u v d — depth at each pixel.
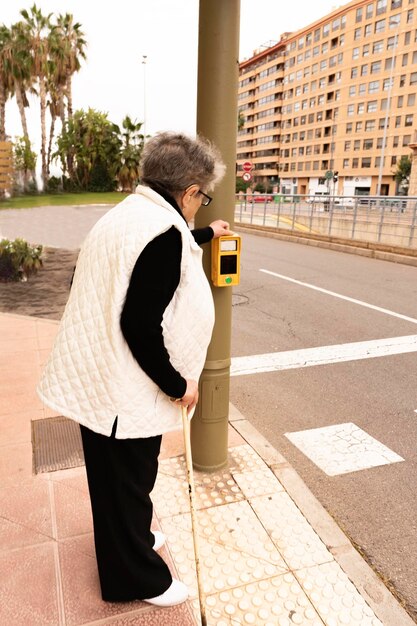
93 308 1.42
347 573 2.00
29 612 1.78
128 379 1.45
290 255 13.03
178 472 2.62
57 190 11.91
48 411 3.32
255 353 5.03
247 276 9.62
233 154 2.20
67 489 2.46
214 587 1.91
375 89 63.66
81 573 1.95
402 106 60.47
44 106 23.27
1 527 2.18
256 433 3.08
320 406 3.79
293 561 2.05
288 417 3.60
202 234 2.12
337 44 68.56
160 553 2.07
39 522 2.22
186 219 1.62
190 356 1.55
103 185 18.12
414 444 3.23
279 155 86.44
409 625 1.78
